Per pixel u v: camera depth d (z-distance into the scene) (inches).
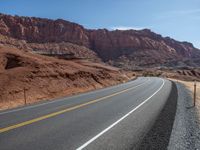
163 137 391.2
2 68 1443.2
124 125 467.5
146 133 413.1
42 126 449.7
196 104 803.4
